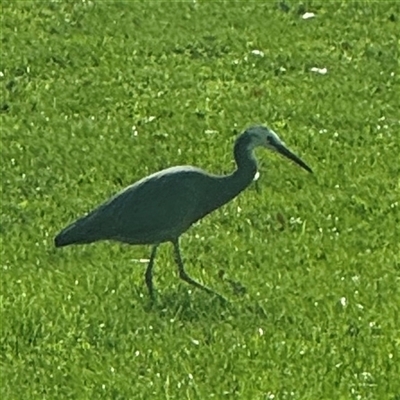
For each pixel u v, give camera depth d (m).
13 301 14.71
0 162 19.78
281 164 19.69
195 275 15.60
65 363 13.33
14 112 22.17
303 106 22.39
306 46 25.62
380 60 24.97
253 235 17.08
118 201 14.70
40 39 25.80
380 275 15.72
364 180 19.19
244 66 24.50
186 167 15.15
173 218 14.72
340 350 13.61
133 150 20.38
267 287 15.20
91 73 24.11
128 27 26.59
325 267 15.98
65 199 18.42
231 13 27.53
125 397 12.59
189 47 25.48
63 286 15.21
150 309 14.56
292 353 13.48
